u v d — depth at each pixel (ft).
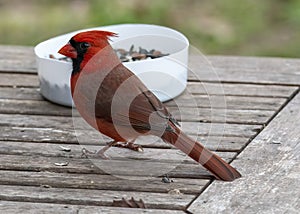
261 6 53.62
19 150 22.20
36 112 25.00
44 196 19.52
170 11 52.90
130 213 18.67
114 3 52.01
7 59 29.53
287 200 19.03
